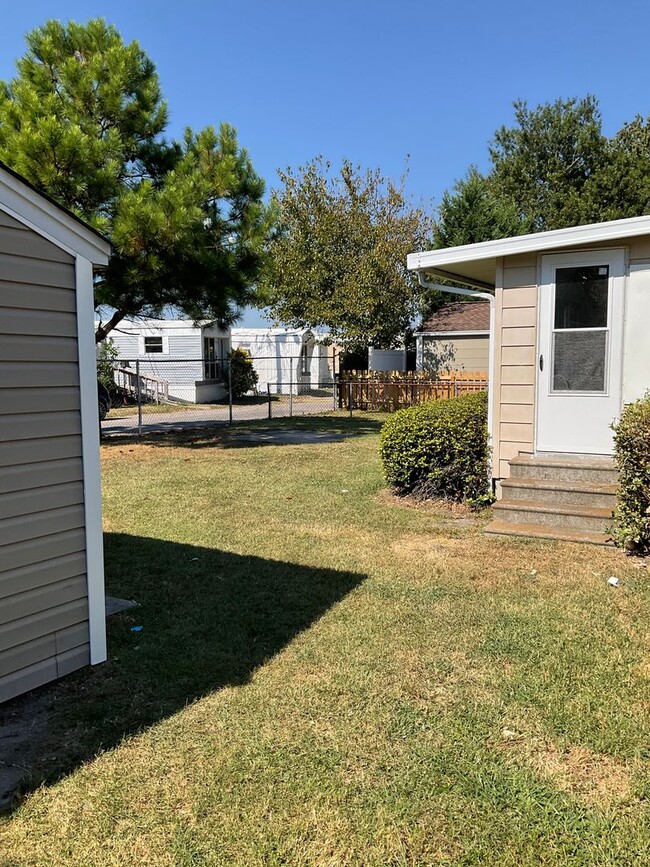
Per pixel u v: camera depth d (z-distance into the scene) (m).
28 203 2.52
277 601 3.75
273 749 2.28
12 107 9.16
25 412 2.57
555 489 5.29
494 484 6.04
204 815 1.94
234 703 2.60
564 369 5.59
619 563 4.34
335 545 4.91
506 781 2.09
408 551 4.73
